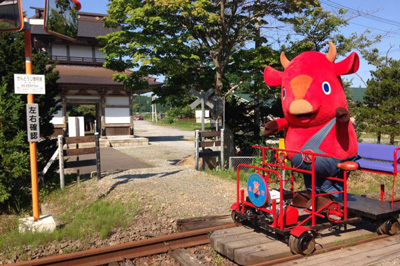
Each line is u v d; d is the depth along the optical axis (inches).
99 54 1029.2
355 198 249.3
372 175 457.1
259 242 206.7
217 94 531.8
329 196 225.6
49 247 219.3
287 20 506.6
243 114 657.0
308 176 243.1
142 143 917.8
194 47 571.5
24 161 300.4
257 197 211.5
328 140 226.2
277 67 522.9
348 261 186.1
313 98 221.8
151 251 209.6
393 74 730.8
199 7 424.5
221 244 205.2
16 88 242.8
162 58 458.6
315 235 213.9
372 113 719.1
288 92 233.0
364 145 301.4
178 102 593.9
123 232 241.9
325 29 663.8
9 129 306.2
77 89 903.1
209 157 488.7
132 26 486.0
